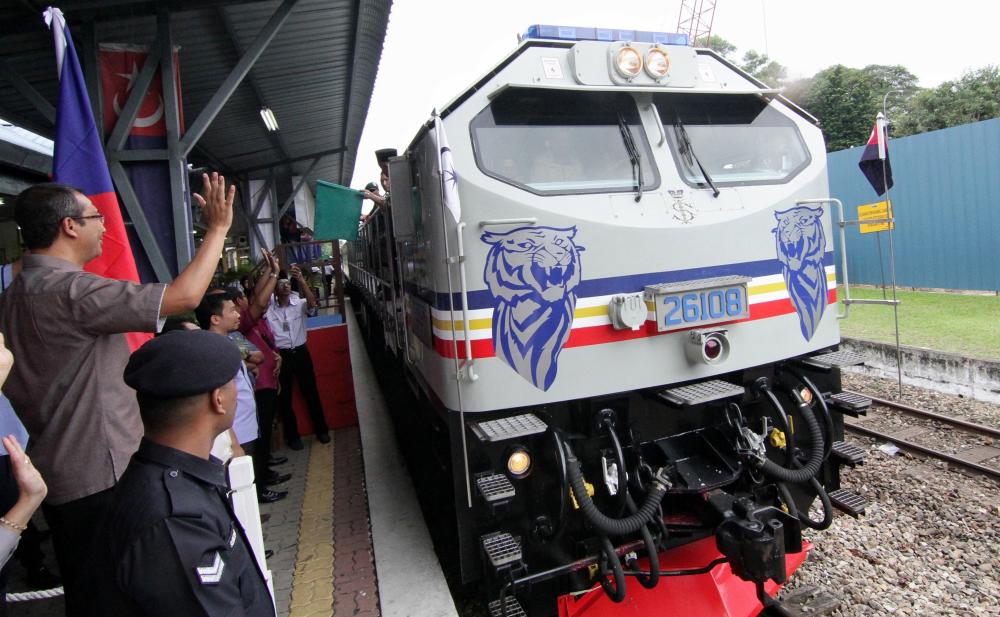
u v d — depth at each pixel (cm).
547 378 286
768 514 281
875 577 368
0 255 791
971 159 1232
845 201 1502
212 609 132
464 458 280
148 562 130
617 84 320
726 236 322
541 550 296
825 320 359
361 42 735
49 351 216
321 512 447
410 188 325
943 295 1290
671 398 296
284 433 591
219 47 664
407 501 444
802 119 381
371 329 898
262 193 1360
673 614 298
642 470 305
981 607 335
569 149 314
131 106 453
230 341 158
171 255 466
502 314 281
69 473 220
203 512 140
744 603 308
